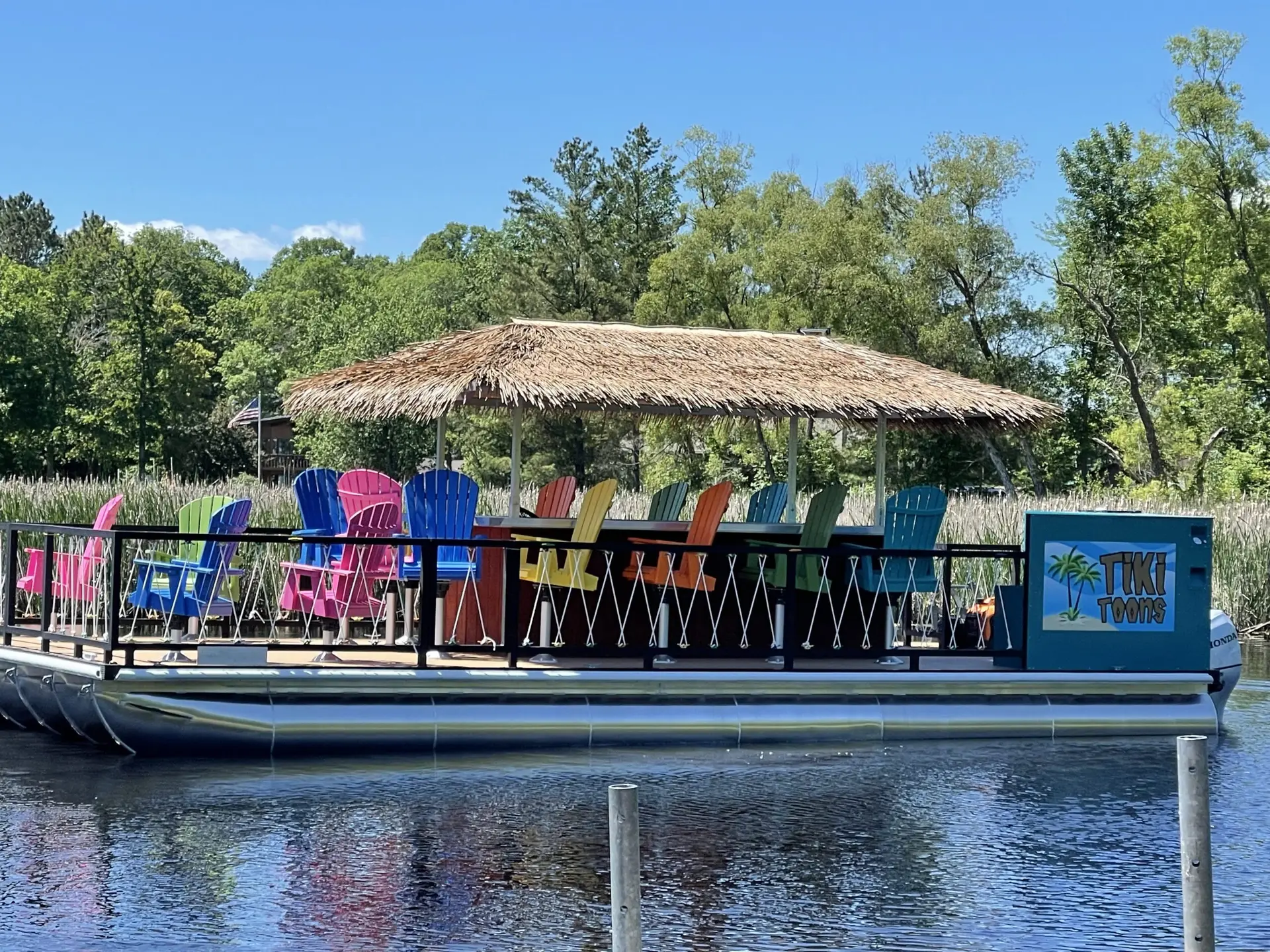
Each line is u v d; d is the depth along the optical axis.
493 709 10.34
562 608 11.68
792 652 10.90
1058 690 11.47
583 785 9.55
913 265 42.56
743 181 50.47
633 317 51.50
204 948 6.37
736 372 11.85
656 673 10.61
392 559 10.58
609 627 11.77
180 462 61.06
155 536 9.82
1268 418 40.72
